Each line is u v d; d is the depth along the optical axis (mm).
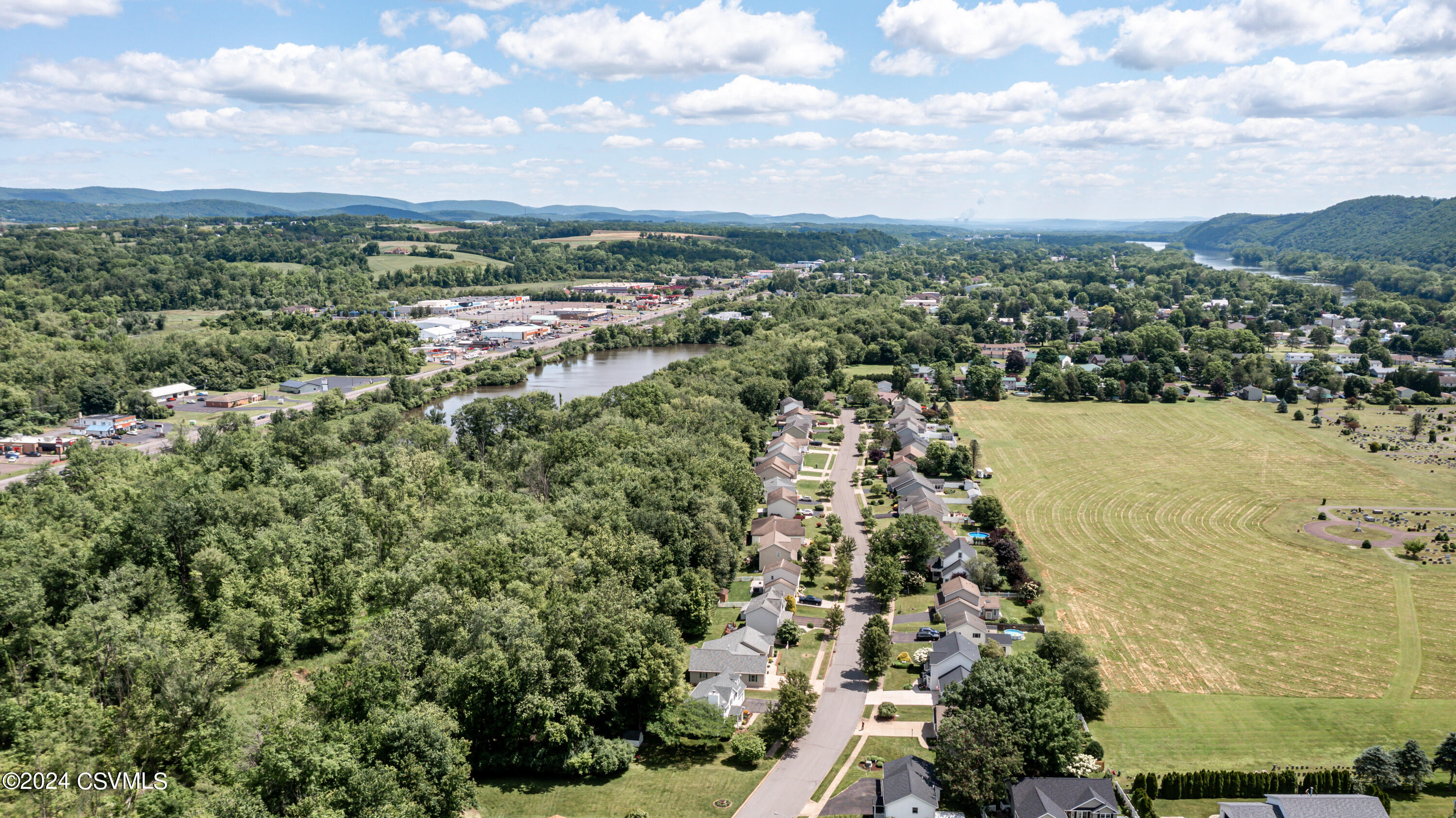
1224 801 88312
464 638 99062
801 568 151875
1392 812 86938
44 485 166500
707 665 113625
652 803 90875
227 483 165000
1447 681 114688
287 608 118000
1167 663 120250
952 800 90375
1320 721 105312
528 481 169875
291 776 75688
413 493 158125
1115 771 94688
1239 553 159875
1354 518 177125
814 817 88500
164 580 119750
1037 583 140875
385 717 84750
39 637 103250
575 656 100312
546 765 95562
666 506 146250
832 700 111750
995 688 95250
